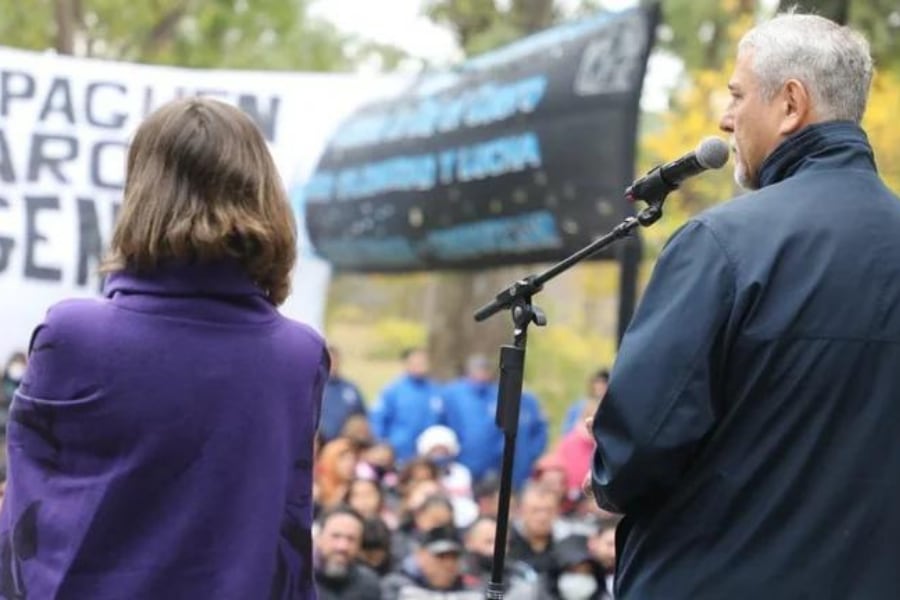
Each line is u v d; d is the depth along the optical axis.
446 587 11.24
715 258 4.52
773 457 4.48
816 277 4.52
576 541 11.81
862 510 4.48
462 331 25.92
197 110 4.45
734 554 4.50
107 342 4.30
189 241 4.34
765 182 4.79
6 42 26.22
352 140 13.26
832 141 4.71
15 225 12.26
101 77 12.41
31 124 12.32
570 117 11.92
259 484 4.35
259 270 4.46
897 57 20.30
